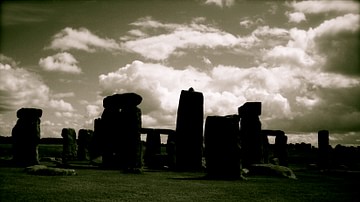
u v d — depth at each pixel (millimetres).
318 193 14266
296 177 22516
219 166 19859
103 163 27453
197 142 27094
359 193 14414
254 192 14117
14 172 19281
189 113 27531
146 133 34281
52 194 12242
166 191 13820
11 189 13008
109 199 11609
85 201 11141
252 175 22641
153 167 29797
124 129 25688
